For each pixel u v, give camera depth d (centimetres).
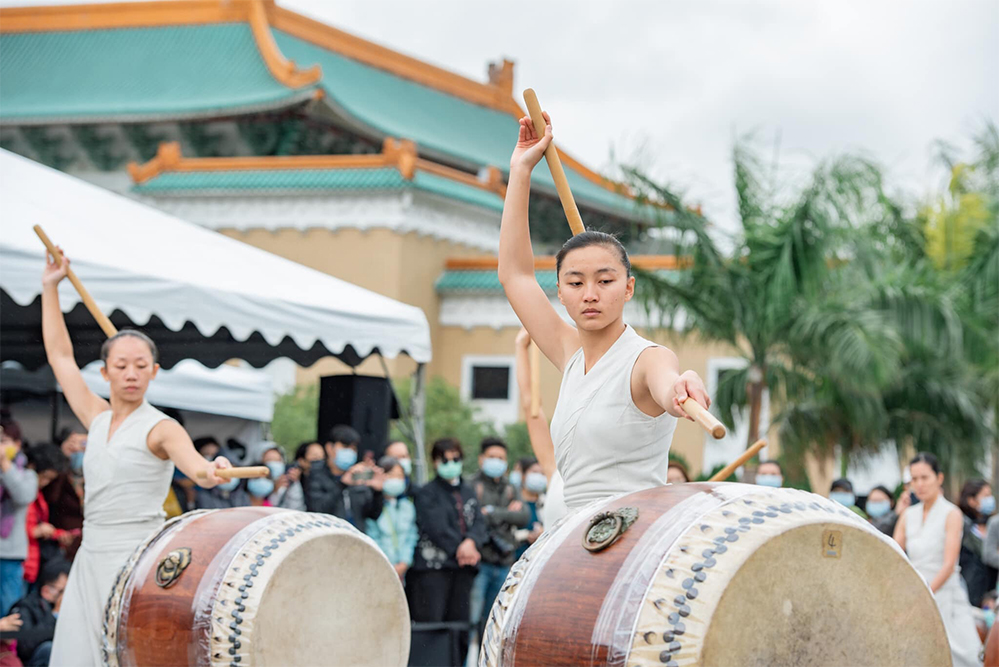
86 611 379
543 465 383
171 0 2595
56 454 677
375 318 821
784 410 1135
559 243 2597
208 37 2541
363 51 2800
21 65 2569
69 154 2419
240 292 702
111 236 692
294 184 2019
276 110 2191
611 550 211
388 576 330
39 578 611
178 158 2122
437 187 2047
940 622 211
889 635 206
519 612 216
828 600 201
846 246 1183
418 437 926
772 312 1038
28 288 589
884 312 1166
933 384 1200
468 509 705
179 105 2259
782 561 198
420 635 671
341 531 321
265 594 299
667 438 258
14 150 2425
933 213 1325
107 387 1045
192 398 1108
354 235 2027
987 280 1276
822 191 1059
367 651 322
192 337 764
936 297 1182
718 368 1845
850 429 1146
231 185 2048
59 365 425
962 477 1206
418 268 2052
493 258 2108
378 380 938
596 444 255
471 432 1788
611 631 199
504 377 2066
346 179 2002
